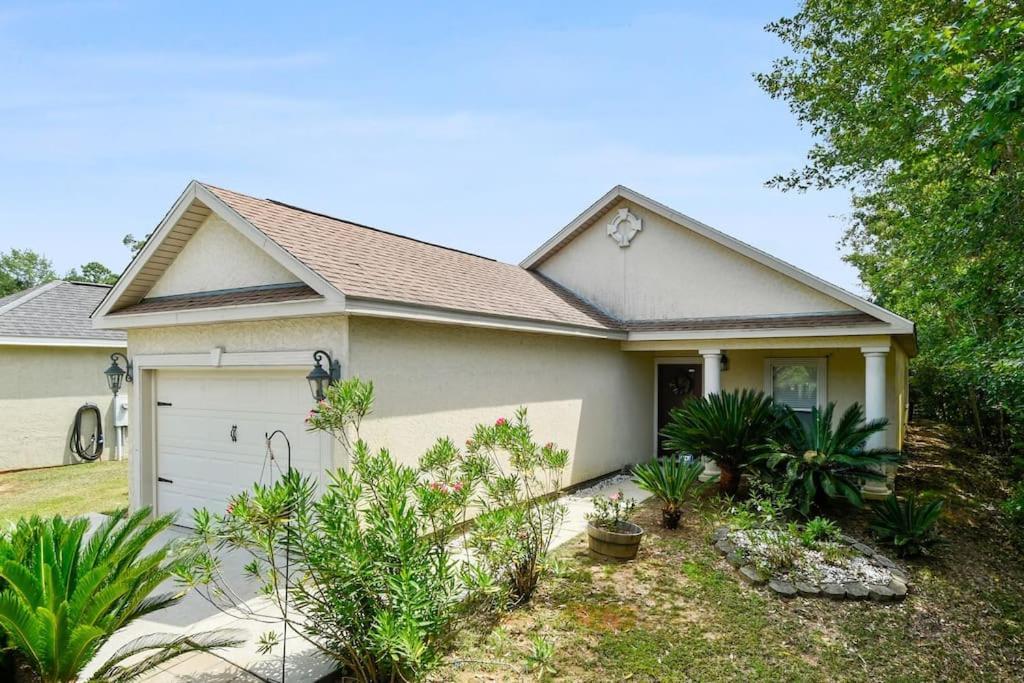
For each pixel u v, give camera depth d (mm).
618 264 13648
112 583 4020
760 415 9617
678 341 12016
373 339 6918
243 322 7621
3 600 3537
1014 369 8523
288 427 7352
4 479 12828
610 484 11680
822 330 10383
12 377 13852
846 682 4859
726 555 7316
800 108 16406
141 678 4469
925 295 13719
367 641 3947
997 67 6957
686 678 4750
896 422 11945
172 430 8773
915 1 10602
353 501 4293
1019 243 9102
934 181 12859
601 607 5914
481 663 4562
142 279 8820
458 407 8219
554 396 10461
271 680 4457
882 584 6605
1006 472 14797
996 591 7254
